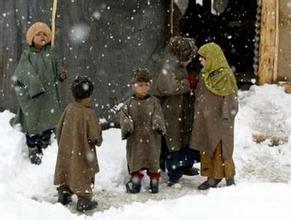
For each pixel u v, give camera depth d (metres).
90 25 8.78
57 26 8.55
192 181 8.10
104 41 8.92
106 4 8.88
